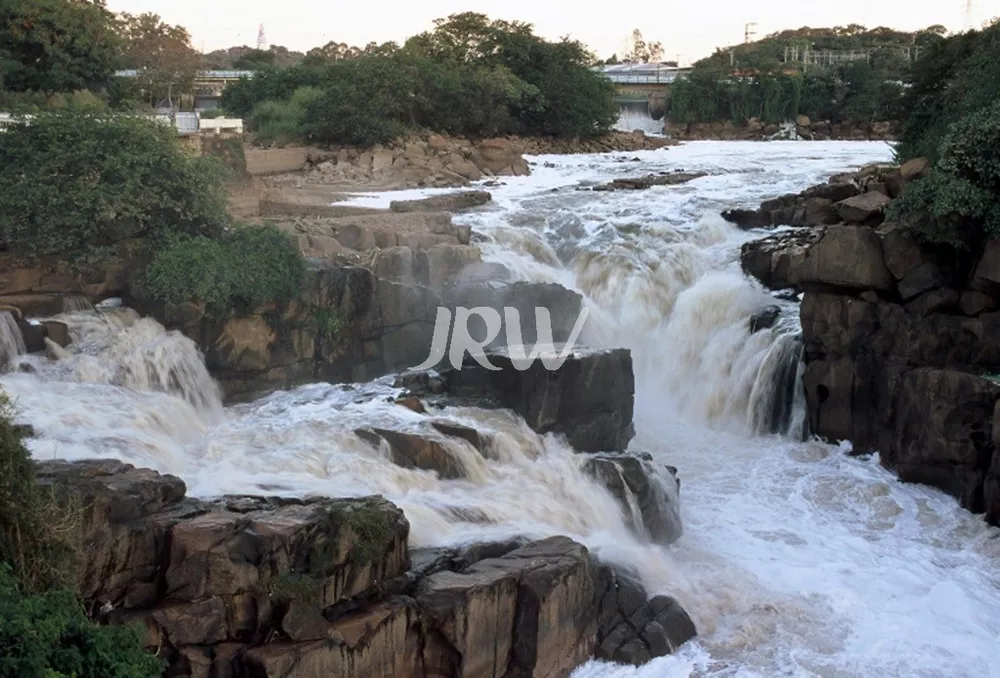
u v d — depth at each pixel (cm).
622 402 2561
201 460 2050
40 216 2661
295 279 2648
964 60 3544
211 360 2564
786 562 2188
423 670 1616
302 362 2684
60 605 1291
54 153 2748
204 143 3919
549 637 1686
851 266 2784
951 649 1864
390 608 1572
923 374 2584
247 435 2194
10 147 2777
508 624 1678
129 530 1498
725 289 3250
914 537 2380
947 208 2616
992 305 2653
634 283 3381
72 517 1444
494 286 2973
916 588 2111
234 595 1490
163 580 1509
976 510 2470
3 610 1201
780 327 3034
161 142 2869
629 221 3791
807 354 2898
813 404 2873
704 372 3161
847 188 3581
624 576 1919
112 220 2711
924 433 2570
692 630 1861
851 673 1777
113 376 2366
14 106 3203
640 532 2195
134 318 2597
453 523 1906
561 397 2436
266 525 1547
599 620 1830
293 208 3831
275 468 2016
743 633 1877
